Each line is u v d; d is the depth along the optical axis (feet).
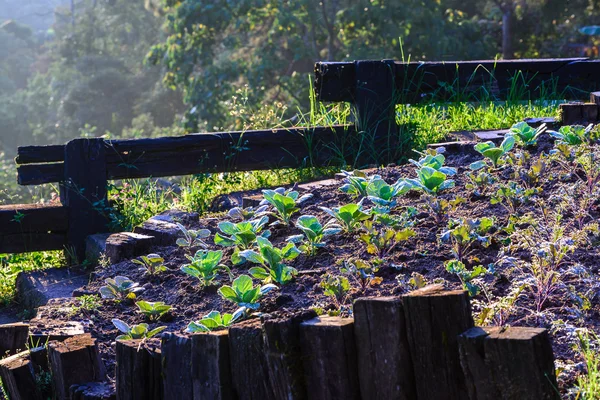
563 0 99.40
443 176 13.60
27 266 20.83
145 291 14.11
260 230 15.46
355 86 21.58
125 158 20.74
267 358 8.52
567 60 22.40
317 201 16.81
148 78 174.09
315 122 23.47
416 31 84.38
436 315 7.63
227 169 21.26
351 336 8.20
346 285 10.75
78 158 20.40
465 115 22.63
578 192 13.16
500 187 13.61
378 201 13.12
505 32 99.96
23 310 18.57
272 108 25.62
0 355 12.46
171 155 21.02
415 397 7.91
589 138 15.19
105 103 169.99
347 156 21.58
